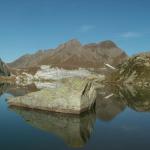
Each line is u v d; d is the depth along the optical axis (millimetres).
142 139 22938
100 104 46656
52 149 19531
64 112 35719
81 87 37000
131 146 20781
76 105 35000
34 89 77625
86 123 29688
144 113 37281
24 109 38594
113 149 19922
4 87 88062
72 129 26562
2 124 28547
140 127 27938
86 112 37062
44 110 37469
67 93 36625
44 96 38125
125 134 24641
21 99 40531
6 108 39469
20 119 31516
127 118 33125
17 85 104312
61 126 27969
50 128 26812
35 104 38562
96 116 34406
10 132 24875
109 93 71000
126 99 55250
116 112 37969
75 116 34219
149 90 85500
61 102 36062
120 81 154250
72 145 20625
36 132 24953
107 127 27797
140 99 55375
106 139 22719
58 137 23125
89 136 23672
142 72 152625
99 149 19781
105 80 165875
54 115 34438
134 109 41000
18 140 22016
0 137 23016
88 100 38312
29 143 21094
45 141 21750
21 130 25750
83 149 19656
